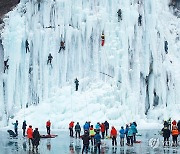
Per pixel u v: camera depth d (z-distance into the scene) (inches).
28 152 1325.0
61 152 1314.0
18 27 2340.1
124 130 1584.6
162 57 2404.0
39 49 2319.1
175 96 2381.9
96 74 2303.2
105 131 1820.9
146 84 2370.8
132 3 2385.6
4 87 2337.6
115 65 2298.2
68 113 2153.1
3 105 2310.5
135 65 2335.1
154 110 2341.3
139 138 1702.8
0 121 2282.2
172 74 2390.5
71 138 1728.6
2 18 2477.9
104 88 2240.4
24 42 2322.8
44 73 2287.2
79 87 2252.7
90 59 2321.6
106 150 1360.7
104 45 2319.1
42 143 1553.9
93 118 2122.3
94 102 2180.1
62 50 2308.1
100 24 2337.6
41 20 2356.1
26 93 2289.6
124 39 2324.1
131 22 2348.7
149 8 2394.2
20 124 2159.2
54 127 2118.6
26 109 2242.9
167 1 2576.3
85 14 2340.1
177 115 2326.5
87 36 2315.5
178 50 2513.5
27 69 2305.6
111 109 2185.0
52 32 2326.5
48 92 2273.6
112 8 2361.0
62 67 2299.5
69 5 2338.8
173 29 2539.4
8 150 1380.4
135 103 2271.2
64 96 2206.0
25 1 2429.9
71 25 2337.6
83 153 1286.9
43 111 2170.3
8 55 2343.8
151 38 2361.0
